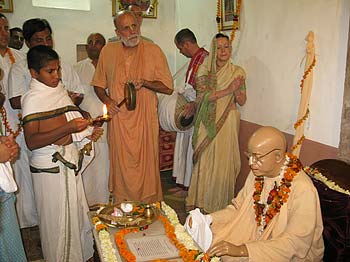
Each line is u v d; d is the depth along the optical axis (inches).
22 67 112.4
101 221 77.1
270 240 64.2
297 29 108.0
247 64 133.4
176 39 142.5
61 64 121.8
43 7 174.7
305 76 101.6
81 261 98.9
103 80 122.3
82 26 182.7
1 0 166.4
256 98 129.5
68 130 86.7
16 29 145.6
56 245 95.6
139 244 69.0
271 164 68.3
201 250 67.8
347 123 89.0
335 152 96.0
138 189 121.6
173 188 162.1
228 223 76.2
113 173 123.1
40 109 89.4
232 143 124.8
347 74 87.7
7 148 72.8
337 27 93.8
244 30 134.2
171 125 139.3
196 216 70.1
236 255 62.5
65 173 93.5
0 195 79.9
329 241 71.2
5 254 84.2
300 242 63.7
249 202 75.7
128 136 118.5
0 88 102.1
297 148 105.6
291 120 113.1
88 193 133.1
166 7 195.3
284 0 112.8
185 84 138.5
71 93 122.4
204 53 137.6
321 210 73.2
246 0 131.6
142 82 117.3
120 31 116.6
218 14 147.5
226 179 125.6
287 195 68.0
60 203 93.7
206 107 122.7
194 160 129.0
